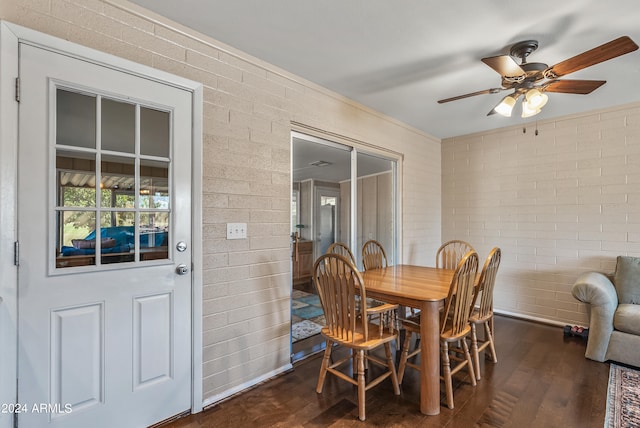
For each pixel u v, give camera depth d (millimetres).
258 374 2283
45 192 1447
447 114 3482
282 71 2453
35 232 1424
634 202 3076
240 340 2180
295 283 2900
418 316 2447
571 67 1835
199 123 1962
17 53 1373
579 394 2104
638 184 3055
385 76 2561
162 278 1819
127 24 1707
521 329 3381
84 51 1540
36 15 1445
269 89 2373
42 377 1438
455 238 4359
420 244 4125
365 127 3256
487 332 2596
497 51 2158
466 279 2098
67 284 1510
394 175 3807
